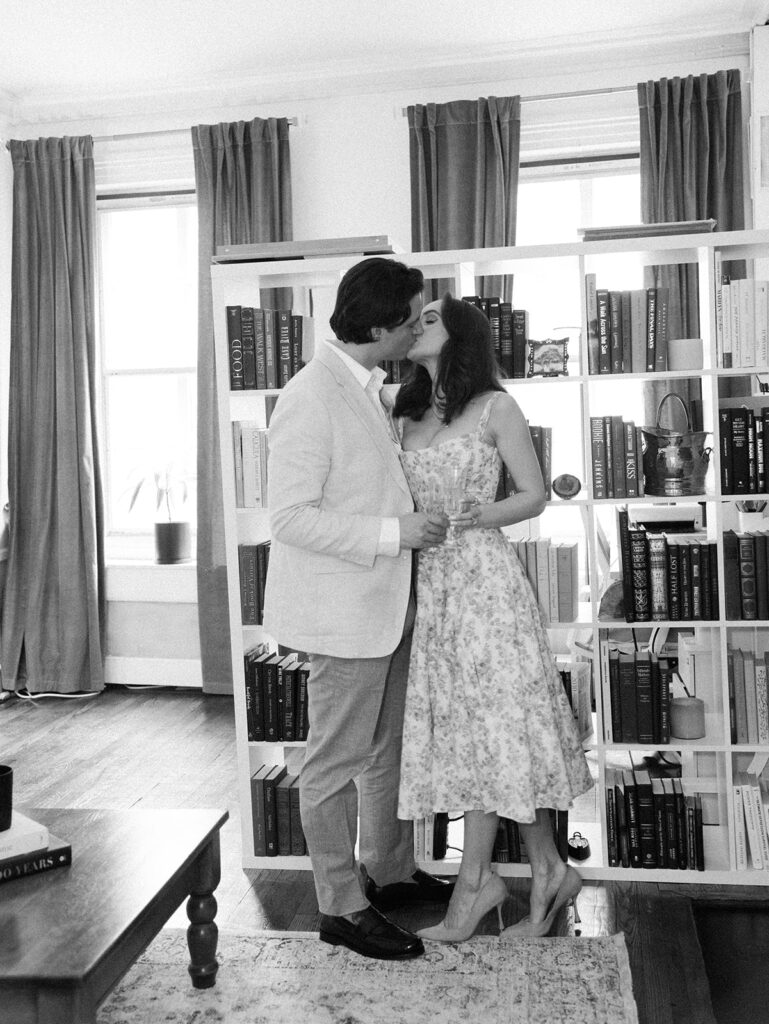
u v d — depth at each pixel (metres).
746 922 2.57
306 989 2.26
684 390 4.40
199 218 4.98
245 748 2.96
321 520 2.25
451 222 4.71
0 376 5.21
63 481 5.18
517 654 2.43
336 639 2.30
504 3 4.23
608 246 2.72
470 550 2.46
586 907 2.66
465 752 2.44
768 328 2.72
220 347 2.95
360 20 4.36
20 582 5.26
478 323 2.47
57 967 1.52
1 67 4.79
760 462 2.73
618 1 4.23
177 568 5.25
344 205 4.95
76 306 5.15
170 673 5.32
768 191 4.41
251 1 4.15
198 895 2.22
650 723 2.81
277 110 4.99
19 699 5.19
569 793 2.45
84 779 3.85
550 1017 2.13
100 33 4.43
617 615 2.88
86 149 5.10
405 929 2.51
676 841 2.80
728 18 4.43
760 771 2.94
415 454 2.49
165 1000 2.22
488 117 4.68
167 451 5.52
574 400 4.95
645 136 4.55
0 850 1.82
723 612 2.75
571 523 5.03
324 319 3.31
